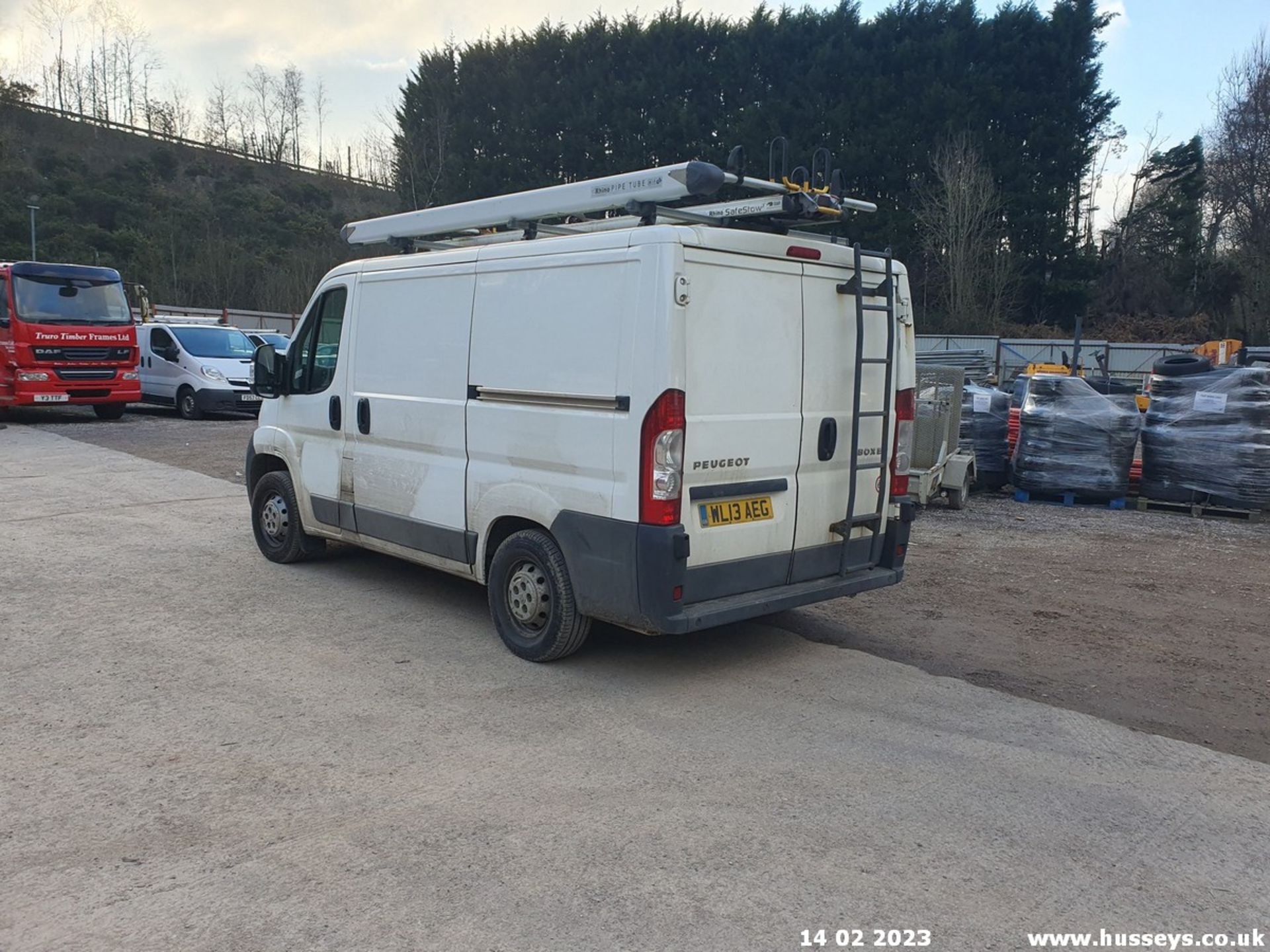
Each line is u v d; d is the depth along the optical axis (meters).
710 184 4.53
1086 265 45.22
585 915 3.02
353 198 63.84
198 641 5.61
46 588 6.63
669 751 4.24
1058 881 3.28
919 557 8.22
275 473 7.28
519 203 5.42
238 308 45.25
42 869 3.22
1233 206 42.69
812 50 46.56
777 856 3.39
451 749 4.22
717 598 4.88
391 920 2.98
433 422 5.77
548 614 5.25
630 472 4.61
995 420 11.66
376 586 6.84
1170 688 5.20
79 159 54.97
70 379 16.64
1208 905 3.16
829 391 5.30
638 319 4.55
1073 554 8.48
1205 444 10.27
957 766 4.15
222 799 3.73
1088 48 44.25
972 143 43.34
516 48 50.00
